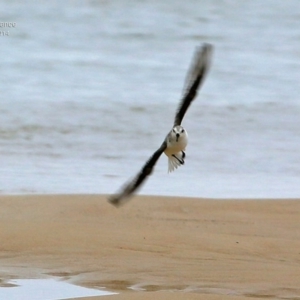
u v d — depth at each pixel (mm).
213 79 28172
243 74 29094
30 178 17312
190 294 10422
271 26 36312
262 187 17062
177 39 34406
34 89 26250
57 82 27359
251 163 19141
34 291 10664
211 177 17859
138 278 11250
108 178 17672
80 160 19109
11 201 14914
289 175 18266
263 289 10828
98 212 14469
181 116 8156
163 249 12531
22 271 11516
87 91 26203
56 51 31969
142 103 24906
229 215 14469
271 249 12656
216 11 38250
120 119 23078
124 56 31594
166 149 8062
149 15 37500
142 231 13430
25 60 30281
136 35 34719
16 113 23219
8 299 10312
